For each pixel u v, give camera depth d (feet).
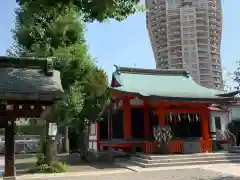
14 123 29.01
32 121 67.72
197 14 279.08
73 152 104.22
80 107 58.34
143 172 53.57
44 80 31.50
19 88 27.81
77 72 56.54
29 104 28.91
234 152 73.10
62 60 52.29
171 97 69.62
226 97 72.69
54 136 57.93
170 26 282.97
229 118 98.58
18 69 34.63
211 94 75.82
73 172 55.52
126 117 76.64
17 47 56.49
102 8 28.37
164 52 284.41
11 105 28.35
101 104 69.87
